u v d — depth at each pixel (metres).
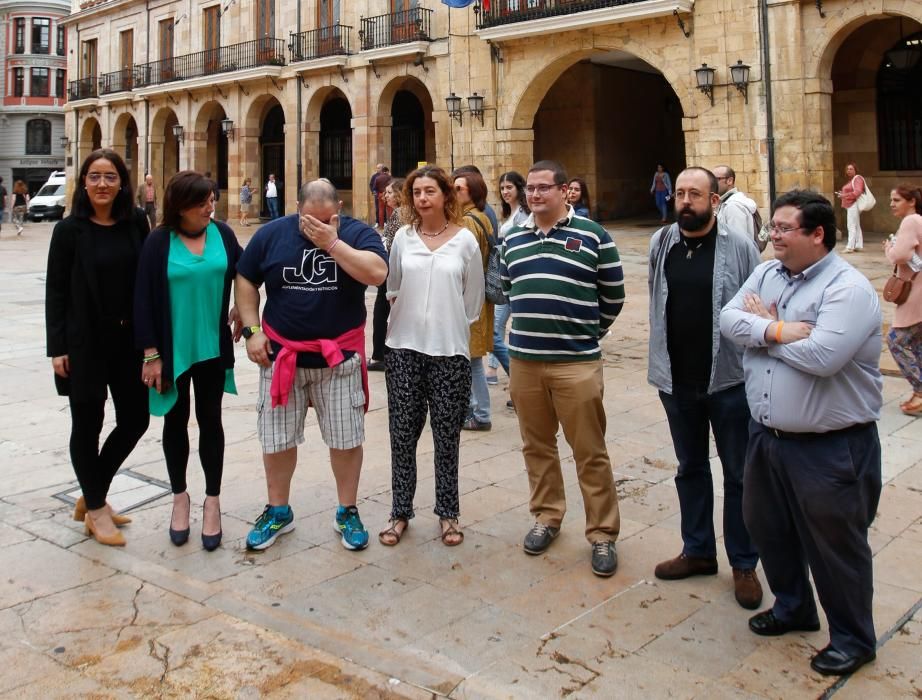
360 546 4.48
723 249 3.90
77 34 38.81
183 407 4.60
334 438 4.45
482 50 22.67
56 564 4.32
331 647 3.48
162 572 4.19
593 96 25.91
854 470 3.22
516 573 4.22
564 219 4.30
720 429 3.95
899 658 3.39
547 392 4.39
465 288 4.69
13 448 6.33
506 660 3.38
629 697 3.10
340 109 31.14
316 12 27.77
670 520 4.90
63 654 3.43
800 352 3.14
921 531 4.64
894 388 7.83
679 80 19.33
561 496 4.59
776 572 3.56
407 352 4.60
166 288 4.34
